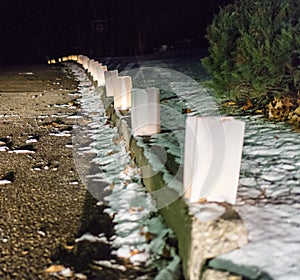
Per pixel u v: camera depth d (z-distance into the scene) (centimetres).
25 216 299
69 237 266
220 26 612
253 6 597
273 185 290
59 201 325
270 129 443
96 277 222
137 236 261
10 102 842
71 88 1053
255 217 239
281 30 462
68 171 398
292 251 205
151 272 224
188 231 213
